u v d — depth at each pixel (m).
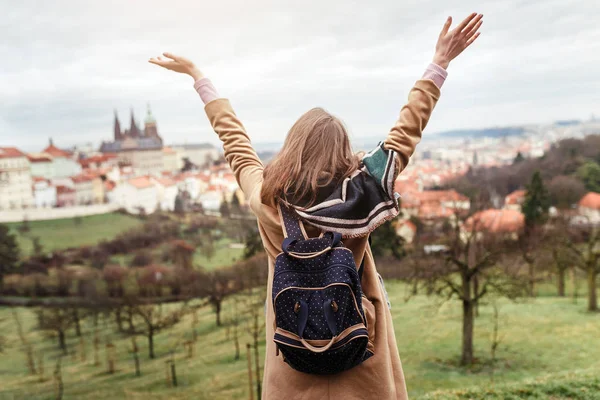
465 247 29.84
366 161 1.68
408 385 26.45
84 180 190.00
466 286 28.59
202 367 39.44
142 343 50.03
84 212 149.25
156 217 143.50
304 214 1.63
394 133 1.77
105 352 49.47
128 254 104.94
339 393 1.68
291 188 1.70
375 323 1.75
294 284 1.54
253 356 40.75
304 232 1.65
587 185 102.62
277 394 1.75
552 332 33.66
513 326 35.66
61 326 54.75
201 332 49.88
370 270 1.79
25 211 144.50
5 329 62.59
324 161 1.68
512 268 31.94
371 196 1.62
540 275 41.47
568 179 96.56
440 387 25.77
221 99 2.17
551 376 8.37
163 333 51.91
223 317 53.31
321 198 1.66
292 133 1.77
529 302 42.03
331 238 1.59
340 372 1.67
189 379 37.09
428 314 40.06
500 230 55.34
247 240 85.44
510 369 27.83
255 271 63.78
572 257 39.41
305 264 1.55
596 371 8.42
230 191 182.12
